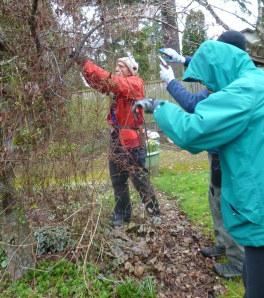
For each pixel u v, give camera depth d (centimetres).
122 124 346
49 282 303
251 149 208
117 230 356
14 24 262
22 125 266
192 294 313
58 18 269
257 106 208
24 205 297
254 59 346
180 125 207
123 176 351
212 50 227
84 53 285
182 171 754
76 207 304
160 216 430
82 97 293
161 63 292
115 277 312
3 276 302
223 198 226
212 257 366
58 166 290
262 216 209
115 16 286
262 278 219
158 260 345
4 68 263
